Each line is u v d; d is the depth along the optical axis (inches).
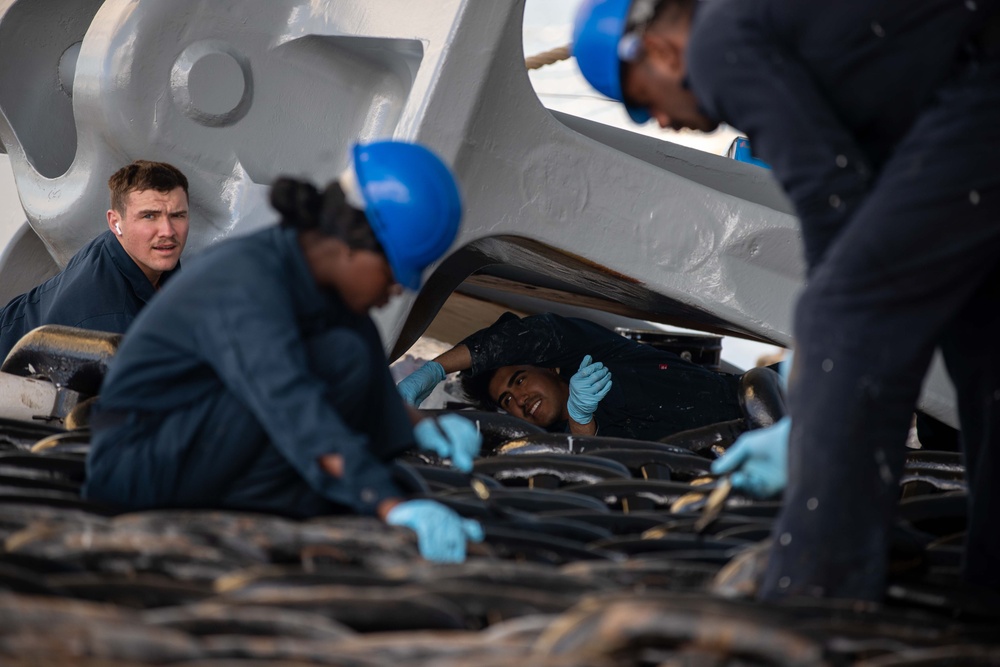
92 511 384.2
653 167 781.3
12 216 1406.3
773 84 329.1
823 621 292.0
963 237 317.7
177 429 387.9
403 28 740.7
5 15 846.5
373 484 361.1
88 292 733.9
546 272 906.7
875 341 319.9
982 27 333.1
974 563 386.3
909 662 266.2
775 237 780.6
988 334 374.3
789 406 335.3
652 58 370.0
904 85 336.5
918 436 914.1
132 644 238.5
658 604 259.4
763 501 476.7
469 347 855.1
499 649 256.1
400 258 384.2
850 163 328.8
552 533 420.8
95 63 757.3
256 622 264.4
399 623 278.5
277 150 794.8
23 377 645.3
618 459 594.6
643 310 1008.9
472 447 454.6
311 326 397.1
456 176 738.8
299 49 784.3
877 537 325.7
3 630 239.1
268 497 404.2
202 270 379.9
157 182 735.1
